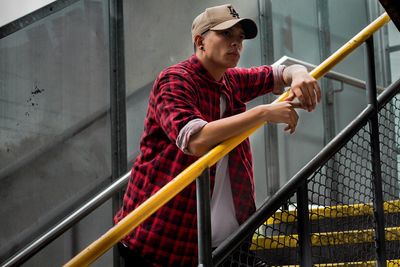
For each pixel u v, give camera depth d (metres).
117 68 4.06
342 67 5.45
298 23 5.27
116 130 4.02
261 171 4.61
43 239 2.67
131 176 1.86
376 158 2.16
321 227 2.44
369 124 2.19
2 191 3.40
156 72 4.29
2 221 3.38
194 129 1.63
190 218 1.75
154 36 4.30
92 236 3.79
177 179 1.58
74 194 3.74
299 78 1.88
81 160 3.80
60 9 3.80
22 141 3.52
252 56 4.79
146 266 1.79
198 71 1.84
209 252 1.61
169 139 1.78
